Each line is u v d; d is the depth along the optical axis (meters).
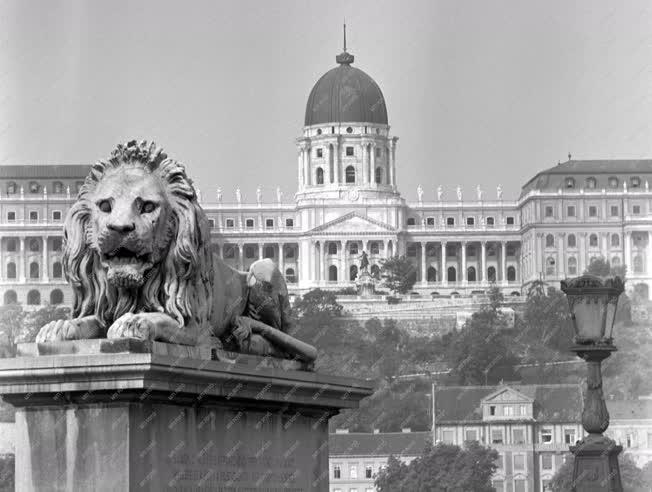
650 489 147.25
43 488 21.45
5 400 21.55
